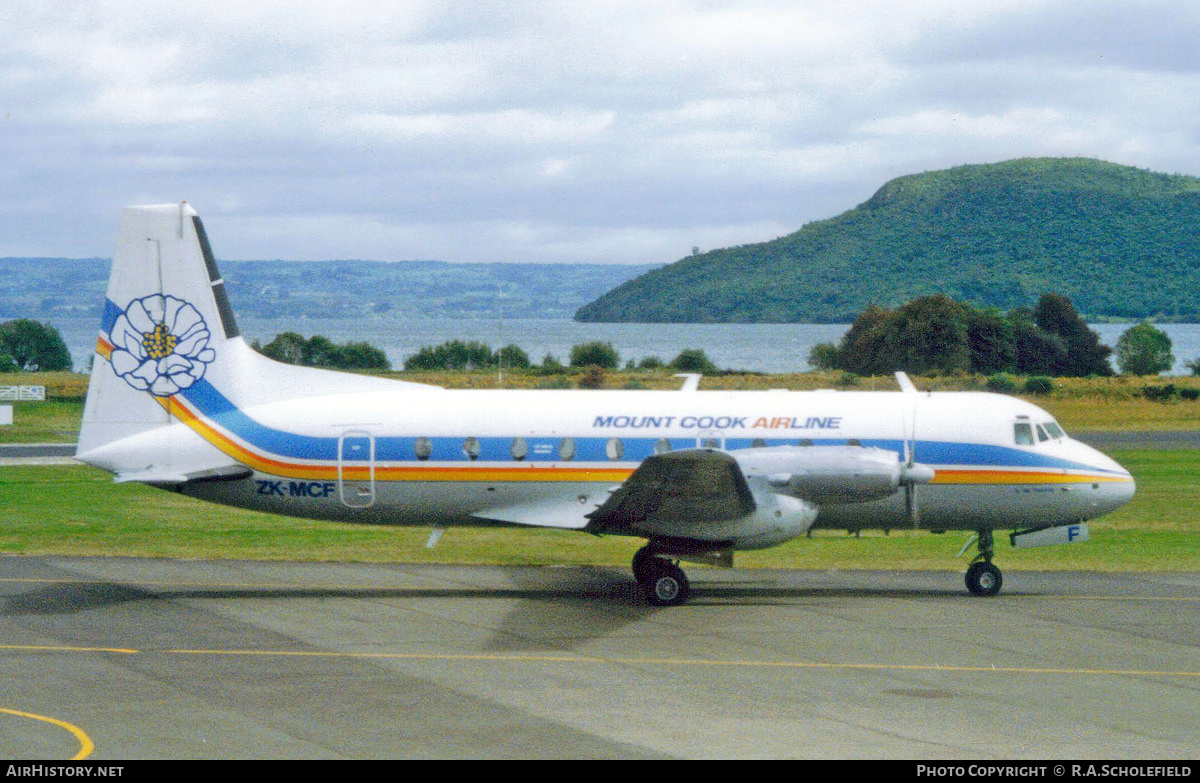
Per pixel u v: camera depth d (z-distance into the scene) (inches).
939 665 1181.7
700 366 6643.7
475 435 1583.4
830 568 1861.5
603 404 1608.0
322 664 1151.6
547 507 1587.1
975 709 1013.8
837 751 884.0
